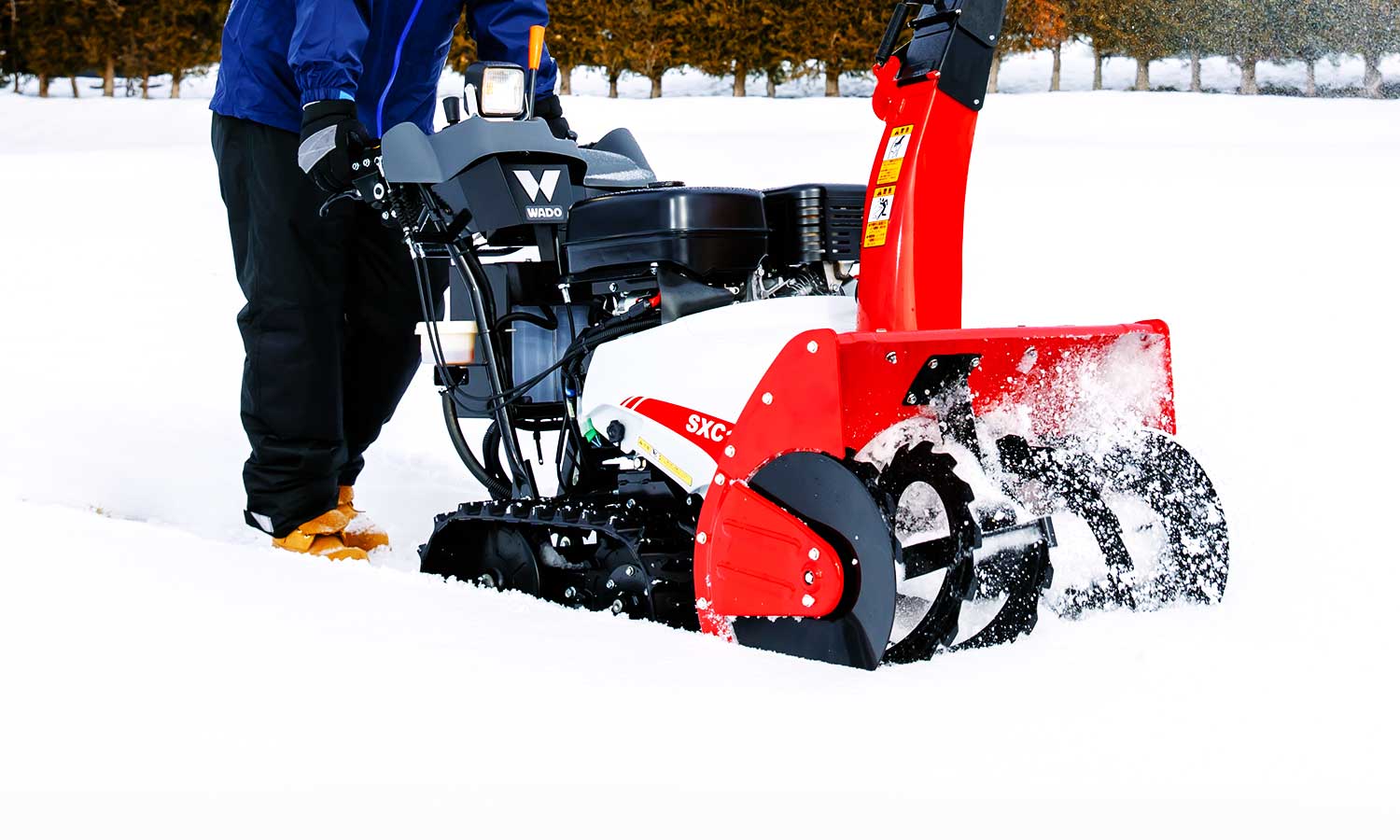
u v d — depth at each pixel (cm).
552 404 326
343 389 391
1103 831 171
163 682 225
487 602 280
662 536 290
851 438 257
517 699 218
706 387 275
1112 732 204
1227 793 181
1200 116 2105
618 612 287
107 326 809
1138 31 3017
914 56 279
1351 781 185
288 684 225
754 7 2811
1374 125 1923
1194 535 286
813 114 2184
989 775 188
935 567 250
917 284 272
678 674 232
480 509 316
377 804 180
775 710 214
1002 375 285
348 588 287
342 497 407
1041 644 252
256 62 367
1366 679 227
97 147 1998
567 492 323
